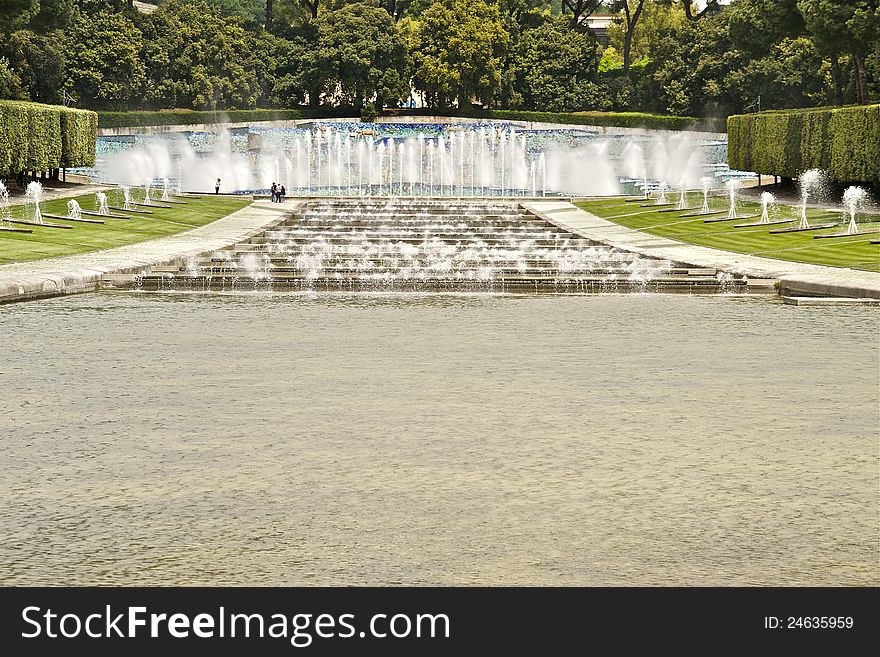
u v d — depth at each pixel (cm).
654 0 13312
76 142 7244
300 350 2323
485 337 2555
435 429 1533
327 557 1002
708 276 3916
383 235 5522
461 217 6266
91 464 1328
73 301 3316
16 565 984
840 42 6988
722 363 2150
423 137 11200
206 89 11406
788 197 6838
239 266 4166
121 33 10725
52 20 8838
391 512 1131
